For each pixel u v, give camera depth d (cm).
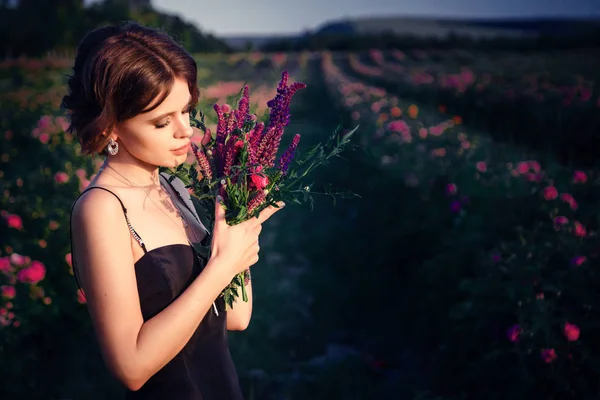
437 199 451
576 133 889
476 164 452
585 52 6138
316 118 1614
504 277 307
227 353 137
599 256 293
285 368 358
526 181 401
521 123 1061
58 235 369
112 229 116
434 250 412
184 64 118
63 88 1662
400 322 408
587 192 393
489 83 1745
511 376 276
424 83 2062
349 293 464
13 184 491
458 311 311
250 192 132
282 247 592
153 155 121
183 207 139
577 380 261
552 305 276
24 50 4988
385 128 768
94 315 114
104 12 5109
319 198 759
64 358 321
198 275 125
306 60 6319
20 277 298
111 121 116
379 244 516
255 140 132
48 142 674
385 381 342
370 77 3003
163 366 123
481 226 370
